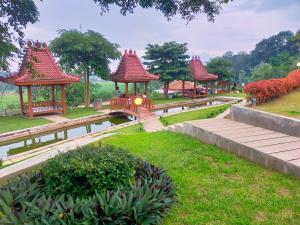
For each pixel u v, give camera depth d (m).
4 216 3.23
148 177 4.34
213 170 5.31
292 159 4.83
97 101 24.11
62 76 20.53
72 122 18.48
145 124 15.88
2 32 5.62
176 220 3.72
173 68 30.08
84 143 8.35
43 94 30.52
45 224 2.99
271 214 3.73
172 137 8.25
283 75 46.53
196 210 3.95
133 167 4.25
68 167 3.83
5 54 6.16
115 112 21.75
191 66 33.09
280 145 5.68
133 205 3.37
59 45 23.61
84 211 3.20
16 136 14.87
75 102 30.25
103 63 25.67
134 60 26.03
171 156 6.36
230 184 4.69
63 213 3.14
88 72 25.31
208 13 5.56
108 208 3.22
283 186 4.44
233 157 5.86
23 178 4.46
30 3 5.80
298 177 4.52
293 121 6.42
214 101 31.25
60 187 3.87
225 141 6.35
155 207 3.46
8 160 9.22
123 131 13.84
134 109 19.91
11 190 3.98
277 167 4.93
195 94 31.64
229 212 3.84
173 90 42.66
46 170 4.08
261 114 7.50
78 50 23.22
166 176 4.54
